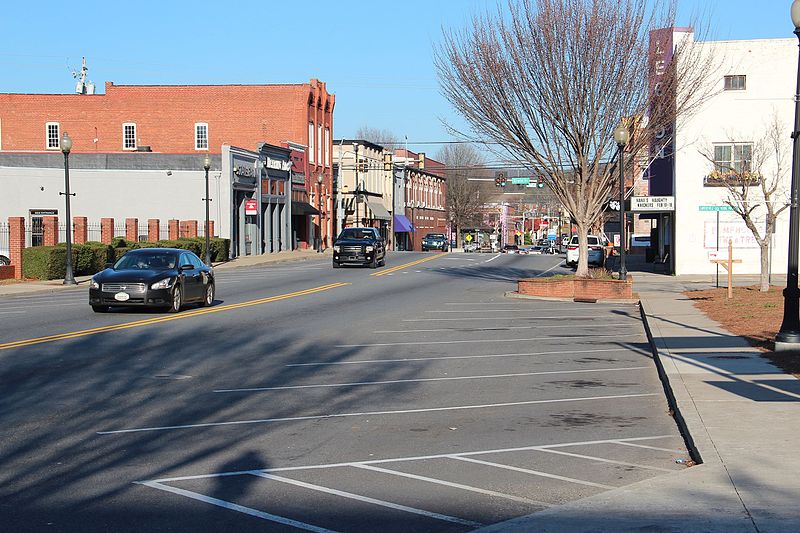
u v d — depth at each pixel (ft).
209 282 84.69
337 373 47.98
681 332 62.03
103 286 74.54
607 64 95.45
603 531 20.71
